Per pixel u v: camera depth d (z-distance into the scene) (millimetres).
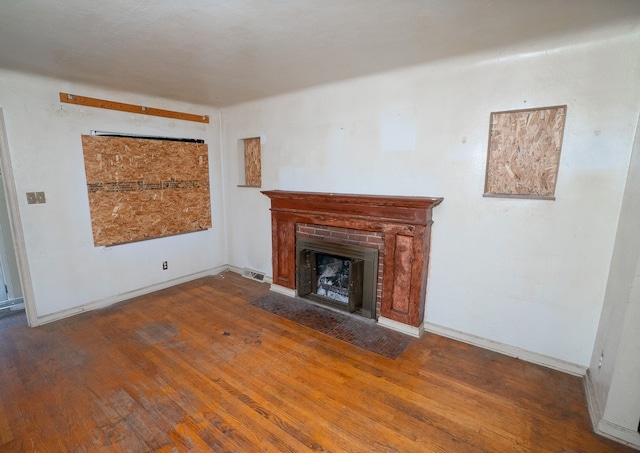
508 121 2447
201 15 1800
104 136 3420
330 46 2260
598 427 1829
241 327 3057
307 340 2822
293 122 3662
